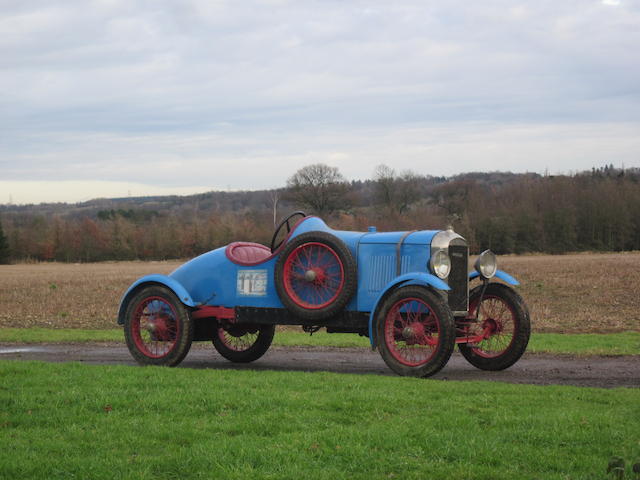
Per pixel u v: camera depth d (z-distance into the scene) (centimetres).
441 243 956
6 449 543
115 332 1794
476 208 8825
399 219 8506
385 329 932
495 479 469
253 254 1120
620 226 8531
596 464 489
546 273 3822
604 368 1037
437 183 10706
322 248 1006
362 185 11012
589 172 9862
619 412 644
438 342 889
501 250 8419
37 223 9562
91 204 18162
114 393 734
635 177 10019
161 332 1071
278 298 1047
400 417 623
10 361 1005
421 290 909
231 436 575
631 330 1834
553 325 1959
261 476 477
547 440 549
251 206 14275
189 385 784
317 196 9331
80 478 479
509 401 697
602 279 3428
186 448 539
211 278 1095
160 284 1085
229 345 1206
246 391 736
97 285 3816
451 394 734
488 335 1019
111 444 553
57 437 579
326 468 491
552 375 962
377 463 500
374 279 978
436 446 536
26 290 3528
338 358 1201
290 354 1266
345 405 666
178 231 9212
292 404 673
